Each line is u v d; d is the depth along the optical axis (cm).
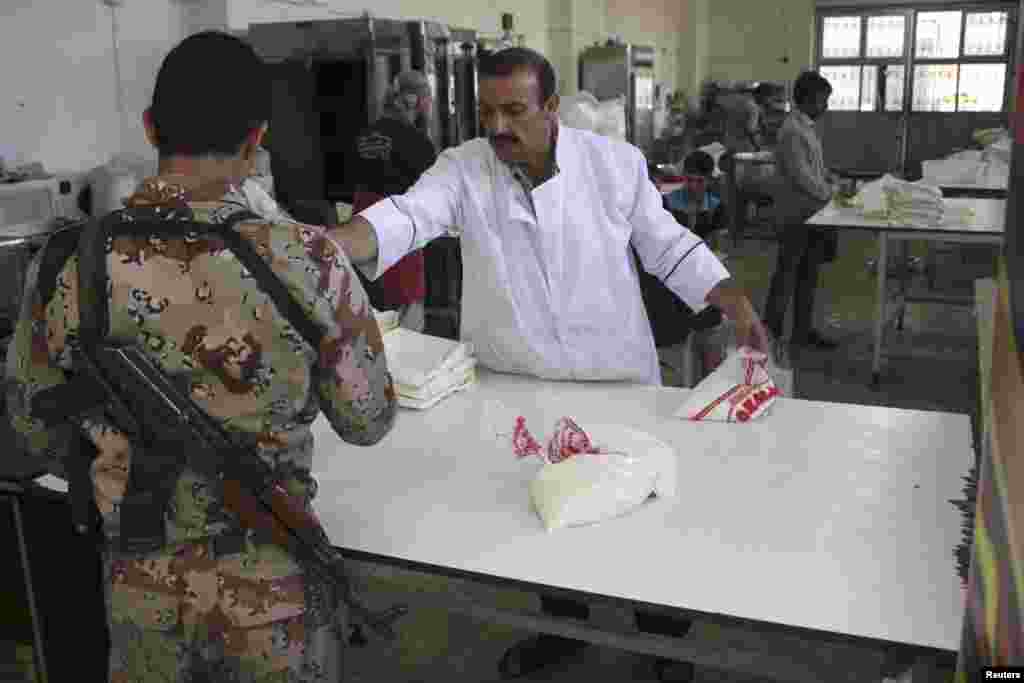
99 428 117
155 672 122
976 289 273
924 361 489
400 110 449
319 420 193
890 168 1262
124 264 112
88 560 175
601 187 205
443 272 554
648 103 1024
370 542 143
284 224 115
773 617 120
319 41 488
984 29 1188
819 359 499
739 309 199
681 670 225
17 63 394
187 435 112
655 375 220
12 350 120
